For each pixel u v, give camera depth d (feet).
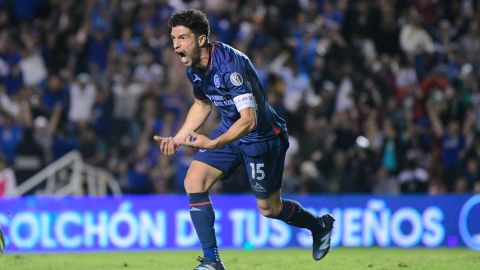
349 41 204.85
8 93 181.98
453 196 145.59
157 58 191.01
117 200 131.34
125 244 131.03
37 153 161.99
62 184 158.81
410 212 143.33
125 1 200.34
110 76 181.57
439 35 218.59
